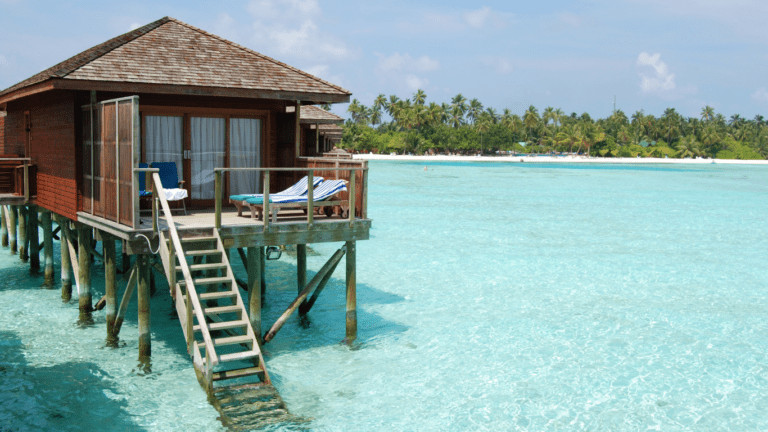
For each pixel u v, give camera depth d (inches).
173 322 502.9
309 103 555.2
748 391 383.9
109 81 413.4
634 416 346.9
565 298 603.2
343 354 438.3
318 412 343.0
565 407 356.8
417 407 352.5
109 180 402.6
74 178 458.0
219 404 342.0
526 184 2199.8
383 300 588.4
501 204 1459.2
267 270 709.3
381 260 774.5
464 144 5974.4
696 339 483.5
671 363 430.9
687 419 344.5
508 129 6525.6
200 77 450.9
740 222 1189.1
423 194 1702.8
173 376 386.9
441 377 398.6
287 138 525.3
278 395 356.2
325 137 1288.1
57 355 421.4
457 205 1418.6
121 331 476.4
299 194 455.5
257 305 418.0
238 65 488.7
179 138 502.9
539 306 572.7
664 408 358.3
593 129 6309.1
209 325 363.6
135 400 351.3
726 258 818.8
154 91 428.8
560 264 765.3
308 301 530.3
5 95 542.0
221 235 390.0
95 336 463.2
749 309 573.0
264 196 399.9
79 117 451.5
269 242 406.9
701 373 412.8
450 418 339.6
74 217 464.8
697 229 1089.4
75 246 546.0
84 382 375.6
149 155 493.0
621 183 2335.1
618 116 7667.3
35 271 668.1
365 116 7549.2
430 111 6038.4
